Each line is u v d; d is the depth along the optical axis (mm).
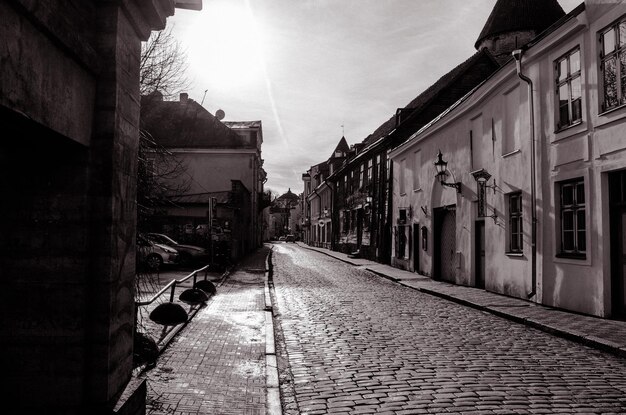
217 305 11625
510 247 13711
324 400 5199
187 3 4504
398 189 25328
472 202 16312
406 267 23078
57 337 3254
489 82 14344
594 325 8984
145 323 8797
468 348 7578
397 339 8227
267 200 50688
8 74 2256
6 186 3246
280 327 9289
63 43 2730
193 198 26422
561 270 11195
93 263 3311
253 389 5473
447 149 18547
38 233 3254
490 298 13047
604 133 9812
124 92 3561
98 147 3326
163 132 18312
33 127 2664
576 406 4949
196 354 6953
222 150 35531
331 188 45969
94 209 3316
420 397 5242
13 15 2293
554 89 11539
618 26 9578
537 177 12078
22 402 3254
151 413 4645
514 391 5430
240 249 30484
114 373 3441
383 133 31641
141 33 3848
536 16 29469
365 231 32094
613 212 9859
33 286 3250
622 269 9648
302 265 26766
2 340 3248
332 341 8070
